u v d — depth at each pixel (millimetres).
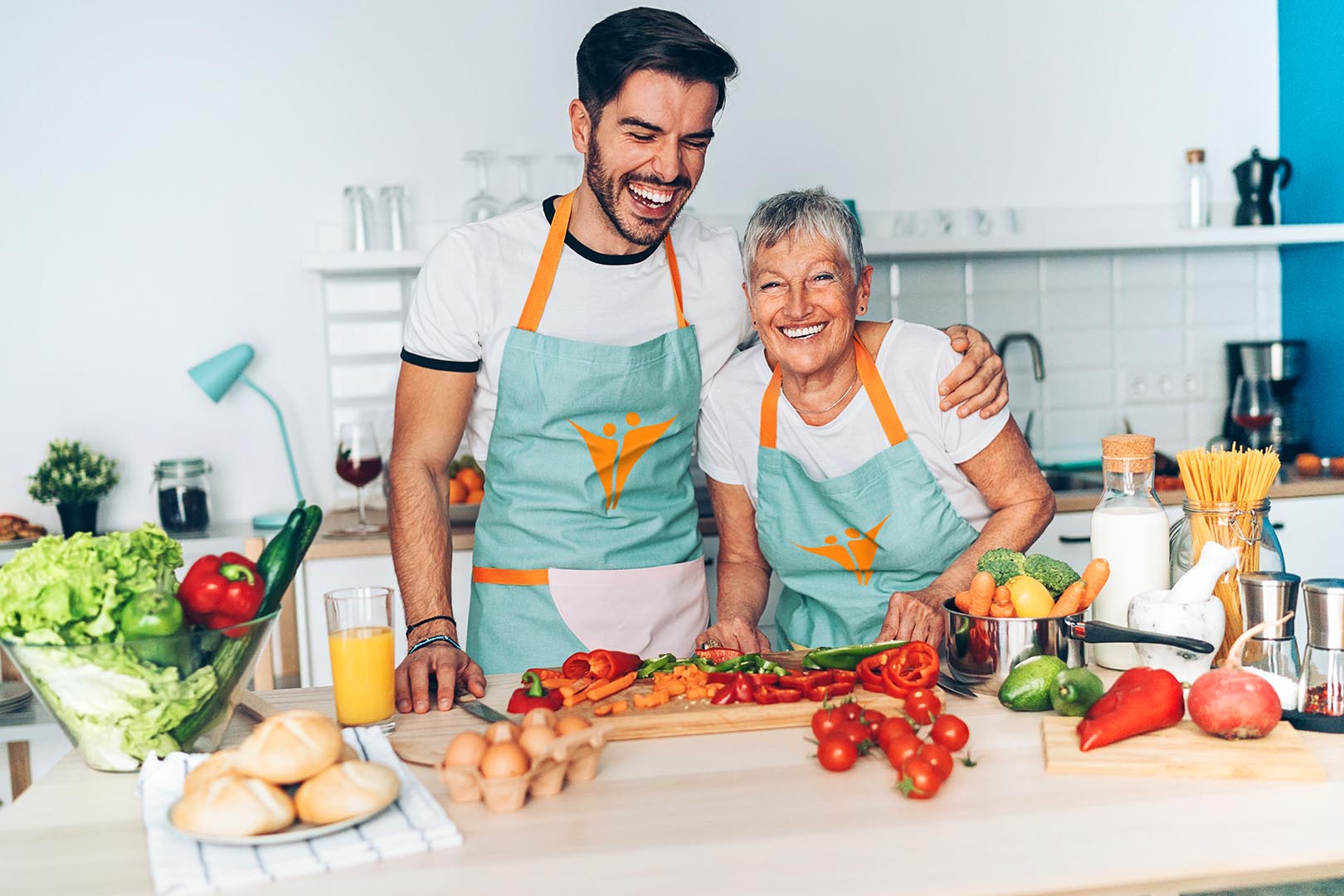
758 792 1103
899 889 909
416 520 1810
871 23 3443
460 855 976
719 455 2006
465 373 1868
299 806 1000
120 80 3184
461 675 1459
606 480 1911
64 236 3197
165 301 3246
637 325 1892
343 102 3260
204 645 1169
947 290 3512
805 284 1699
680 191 1710
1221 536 1463
